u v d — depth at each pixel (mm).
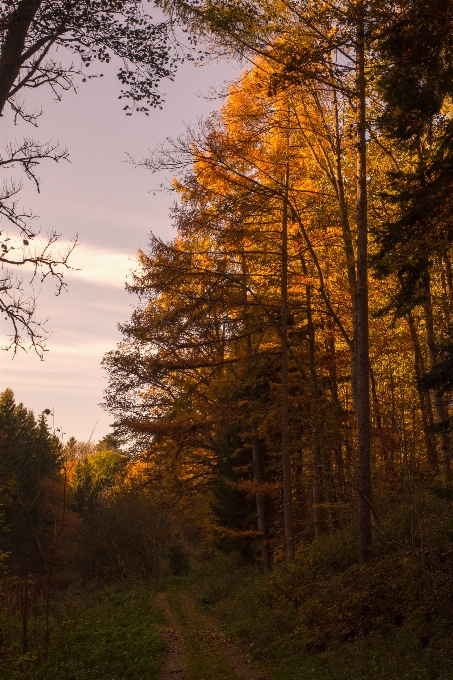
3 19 8055
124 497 37719
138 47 8750
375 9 9945
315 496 22141
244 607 17062
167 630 16078
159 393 28609
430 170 11531
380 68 10672
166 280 18984
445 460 15164
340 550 16250
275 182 18234
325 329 23719
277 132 17703
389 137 11867
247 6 12359
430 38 10055
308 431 19906
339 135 16875
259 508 24797
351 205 18766
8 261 8398
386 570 12367
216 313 19750
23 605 11383
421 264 12375
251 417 21422
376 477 18062
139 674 10570
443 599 10211
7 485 11258
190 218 18094
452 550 11211
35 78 8562
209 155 17266
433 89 10477
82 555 36219
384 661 9188
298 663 10758
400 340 22031
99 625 15477
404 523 14344
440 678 7988
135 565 35562
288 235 20375
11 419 53875
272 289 21188
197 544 46000
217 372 22578
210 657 12336
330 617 11945
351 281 17266
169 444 24172
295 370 23875
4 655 10625
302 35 12656
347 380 25109
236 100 16812
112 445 29453
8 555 11266
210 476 31859
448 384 12508
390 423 23938
